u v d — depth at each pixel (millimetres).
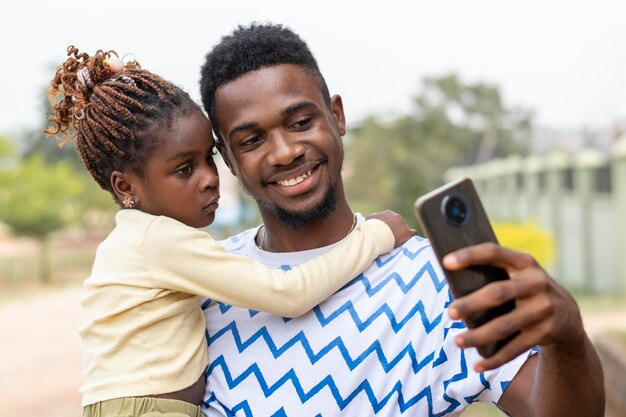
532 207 17672
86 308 1941
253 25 1910
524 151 29812
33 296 19875
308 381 1778
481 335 1171
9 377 9438
